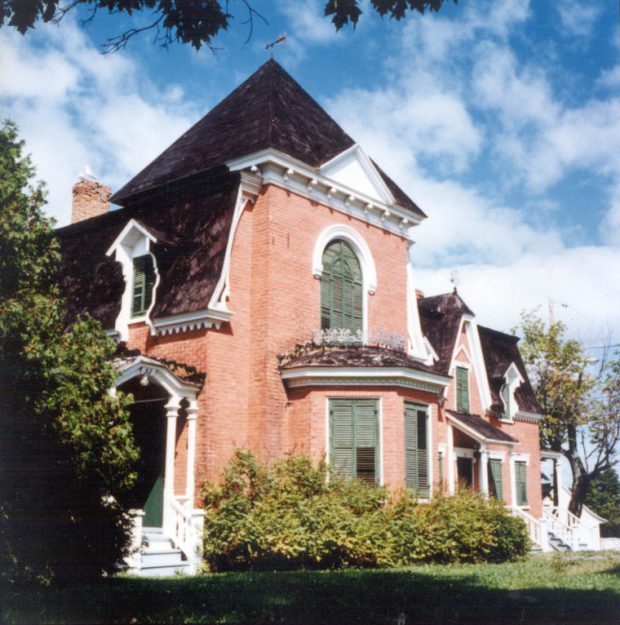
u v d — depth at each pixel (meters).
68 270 24.08
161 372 18.25
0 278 12.85
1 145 13.31
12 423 11.84
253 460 18.34
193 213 21.53
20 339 12.35
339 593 11.86
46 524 11.96
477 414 32.81
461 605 10.88
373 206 23.88
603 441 44.31
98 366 13.23
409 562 18.11
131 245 21.86
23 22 9.99
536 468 35.97
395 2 10.32
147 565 16.12
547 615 10.25
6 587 11.38
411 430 20.58
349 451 19.69
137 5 10.59
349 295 23.14
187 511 17.97
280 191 21.17
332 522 16.95
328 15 10.47
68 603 10.69
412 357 24.92
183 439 19.39
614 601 11.38
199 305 19.44
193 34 10.76
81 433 12.42
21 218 13.22
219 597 11.34
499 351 36.12
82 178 28.80
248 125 22.58
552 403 45.16
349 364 19.73
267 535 16.64
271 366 20.02
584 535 34.47
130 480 13.32
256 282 20.59
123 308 21.41
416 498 19.00
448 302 33.91
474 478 30.42
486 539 19.77
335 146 23.95
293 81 25.70
